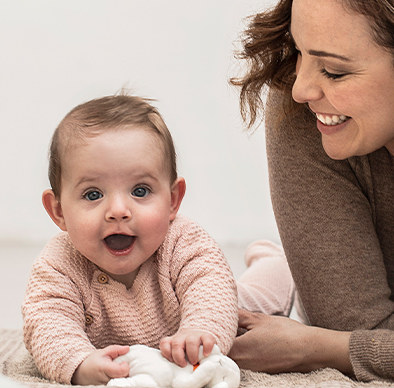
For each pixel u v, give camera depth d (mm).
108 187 1454
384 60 1330
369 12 1295
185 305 1465
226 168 3768
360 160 1632
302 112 1630
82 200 1467
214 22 3643
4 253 3646
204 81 3695
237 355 1564
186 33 3664
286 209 1658
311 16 1327
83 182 1457
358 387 1333
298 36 1367
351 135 1435
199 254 1533
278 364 1535
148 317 1513
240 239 3805
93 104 1550
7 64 3738
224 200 3789
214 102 3709
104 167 1448
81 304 1489
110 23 3691
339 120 1430
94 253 1469
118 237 1465
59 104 3754
